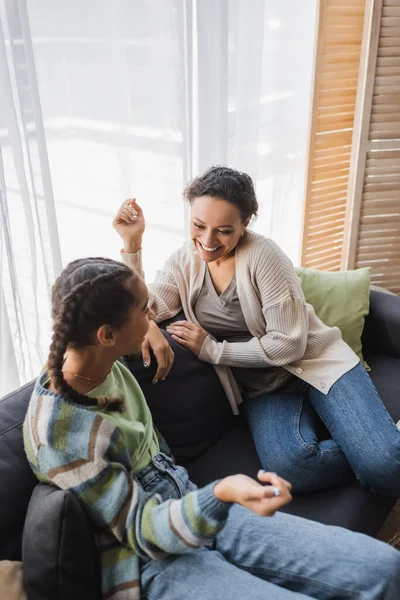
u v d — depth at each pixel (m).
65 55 1.59
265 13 2.08
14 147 1.48
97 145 1.75
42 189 1.56
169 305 1.59
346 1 2.06
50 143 1.65
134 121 1.80
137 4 1.65
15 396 1.22
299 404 1.55
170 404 1.45
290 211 2.53
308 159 2.27
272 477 0.90
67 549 0.96
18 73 1.43
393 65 2.05
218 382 1.54
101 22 1.61
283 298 1.48
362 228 2.32
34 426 1.02
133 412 1.21
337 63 2.16
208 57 1.86
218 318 1.56
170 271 1.61
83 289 0.99
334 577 1.04
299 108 2.36
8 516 1.08
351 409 1.45
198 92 1.91
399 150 2.20
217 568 1.03
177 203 1.99
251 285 1.50
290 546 1.08
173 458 1.37
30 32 1.42
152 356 1.44
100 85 1.69
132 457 1.13
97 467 1.00
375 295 1.97
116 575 1.04
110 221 1.88
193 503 0.95
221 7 1.80
